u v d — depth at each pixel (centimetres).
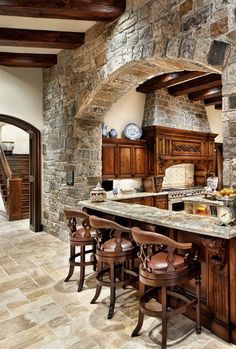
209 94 669
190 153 696
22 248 445
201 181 777
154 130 615
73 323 230
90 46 397
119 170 585
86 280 319
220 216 210
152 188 629
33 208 567
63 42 405
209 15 241
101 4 324
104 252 250
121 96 420
